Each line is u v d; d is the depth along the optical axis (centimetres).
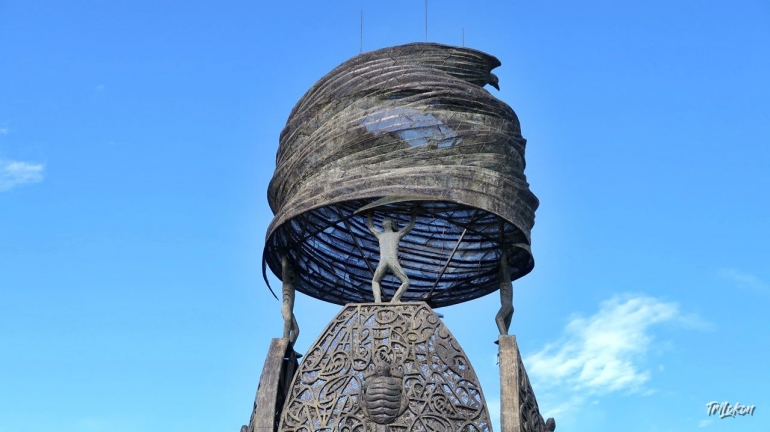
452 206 2694
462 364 2280
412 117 2461
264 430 2317
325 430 2266
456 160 2456
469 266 2784
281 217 2486
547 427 2394
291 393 2309
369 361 2300
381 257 2439
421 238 2803
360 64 2577
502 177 2467
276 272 2695
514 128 2569
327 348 2334
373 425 2241
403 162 2438
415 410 2248
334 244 2750
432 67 2577
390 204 2656
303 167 2509
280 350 2434
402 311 2344
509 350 2356
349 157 2461
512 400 2289
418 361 2289
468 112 2505
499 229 2655
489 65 2658
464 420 2239
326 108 2536
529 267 2678
